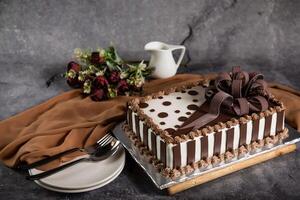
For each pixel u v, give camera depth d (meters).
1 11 1.65
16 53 1.70
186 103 1.30
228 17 1.72
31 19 1.67
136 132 1.28
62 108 1.42
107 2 1.66
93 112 1.42
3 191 1.19
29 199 1.17
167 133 1.18
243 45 1.74
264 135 1.26
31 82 1.62
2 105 1.50
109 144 1.27
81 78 1.50
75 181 1.17
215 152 1.21
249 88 1.28
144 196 1.17
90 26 1.69
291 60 1.73
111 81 1.48
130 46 1.73
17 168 1.26
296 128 1.35
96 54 1.51
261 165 1.26
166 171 1.17
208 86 1.37
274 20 1.73
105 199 1.17
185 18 1.71
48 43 1.70
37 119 1.41
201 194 1.18
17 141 1.29
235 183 1.21
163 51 1.55
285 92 1.50
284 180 1.22
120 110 1.39
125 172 1.25
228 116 1.24
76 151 1.25
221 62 1.74
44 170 1.20
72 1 1.65
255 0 1.70
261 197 1.17
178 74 1.61
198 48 1.74
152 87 1.53
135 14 1.69
